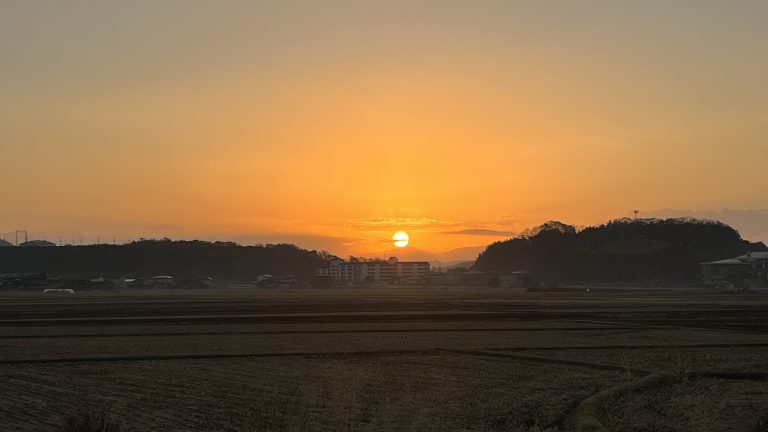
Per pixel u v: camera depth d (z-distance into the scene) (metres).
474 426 24.97
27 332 64.69
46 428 25.03
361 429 24.16
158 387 33.50
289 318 83.69
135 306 115.12
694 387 33.06
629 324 73.31
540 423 25.62
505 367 40.44
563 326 70.56
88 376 37.38
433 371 38.66
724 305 115.94
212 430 24.34
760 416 26.84
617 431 24.28
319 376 36.78
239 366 41.09
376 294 199.62
